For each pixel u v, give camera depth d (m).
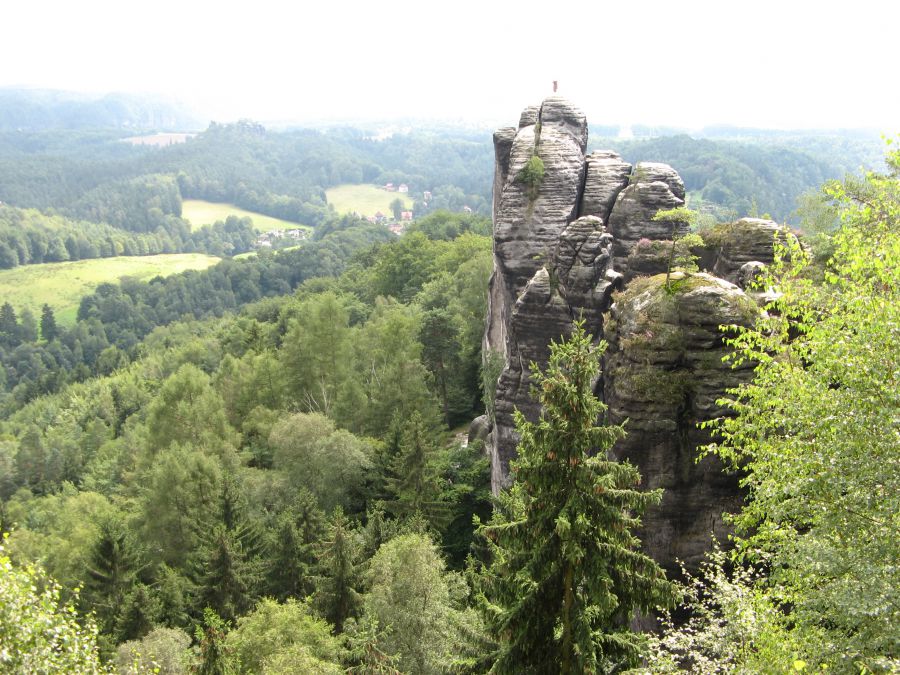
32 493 120.31
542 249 52.28
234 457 70.56
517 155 55.75
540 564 19.58
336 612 42.88
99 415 148.62
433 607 34.22
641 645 20.52
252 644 35.25
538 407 49.56
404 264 142.75
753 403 24.88
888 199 23.23
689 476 31.69
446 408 82.44
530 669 20.34
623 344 34.28
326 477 62.28
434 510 55.94
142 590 49.03
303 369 82.75
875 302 19.22
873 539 17.42
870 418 17.97
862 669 16.27
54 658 18.27
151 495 63.94
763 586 24.91
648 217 51.03
